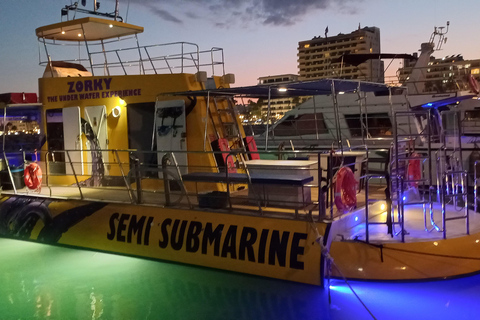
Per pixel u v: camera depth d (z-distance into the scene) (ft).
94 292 18.20
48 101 29.81
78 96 28.66
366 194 17.03
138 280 19.07
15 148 30.71
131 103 26.78
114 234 21.97
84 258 21.77
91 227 22.81
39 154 30.14
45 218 24.54
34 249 23.47
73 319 16.19
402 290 16.03
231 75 26.78
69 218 23.73
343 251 16.93
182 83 25.36
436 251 16.84
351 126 46.11
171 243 20.17
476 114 45.55
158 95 24.11
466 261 16.81
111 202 22.97
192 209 20.26
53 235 23.91
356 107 45.85
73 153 28.84
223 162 24.40
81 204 23.84
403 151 21.68
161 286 18.42
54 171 29.55
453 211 22.11
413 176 23.39
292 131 49.03
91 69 31.60
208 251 19.11
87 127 28.22
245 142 27.96
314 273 16.55
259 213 18.71
